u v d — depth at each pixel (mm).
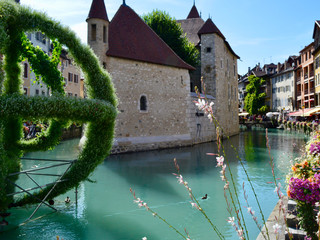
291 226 5348
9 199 7590
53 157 17891
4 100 6285
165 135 24047
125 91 21359
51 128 9141
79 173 7840
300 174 4914
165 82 24328
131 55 21859
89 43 20078
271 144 24766
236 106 40125
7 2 6887
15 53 8297
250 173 13258
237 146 24000
